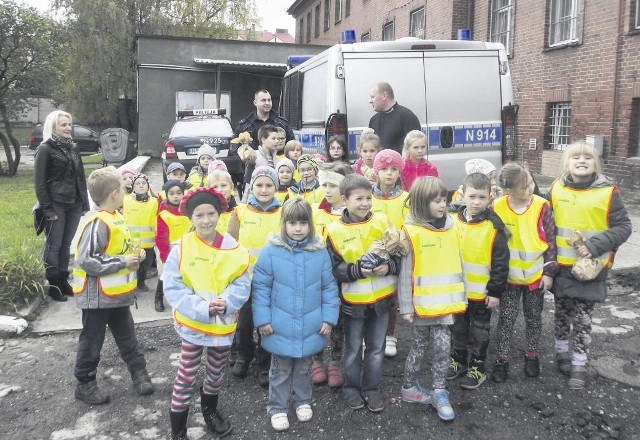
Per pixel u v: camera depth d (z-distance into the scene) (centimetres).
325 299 340
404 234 344
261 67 2052
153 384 391
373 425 335
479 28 1563
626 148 1052
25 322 491
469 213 372
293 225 330
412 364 353
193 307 309
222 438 325
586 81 1146
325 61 664
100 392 369
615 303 521
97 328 360
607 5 1079
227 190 473
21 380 399
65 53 2255
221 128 1264
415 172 470
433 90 636
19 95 1802
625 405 352
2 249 667
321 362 398
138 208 580
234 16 2698
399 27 2052
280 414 334
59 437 329
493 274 360
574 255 372
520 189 377
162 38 2055
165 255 530
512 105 657
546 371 396
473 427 331
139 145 2098
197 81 2100
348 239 349
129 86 2406
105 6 2300
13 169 1750
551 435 322
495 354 423
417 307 341
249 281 328
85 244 349
